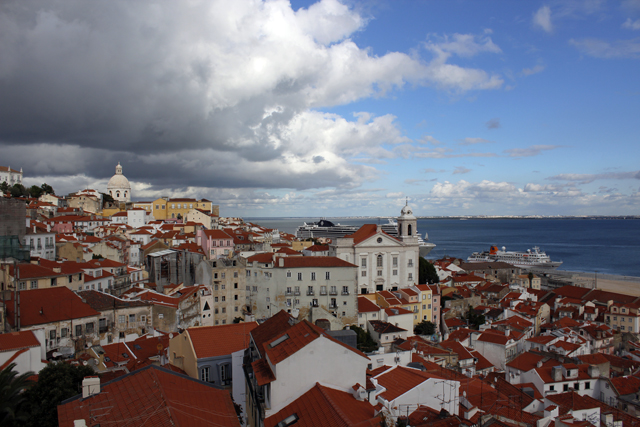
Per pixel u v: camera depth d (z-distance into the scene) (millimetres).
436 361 91062
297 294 118625
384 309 124125
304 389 35219
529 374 78875
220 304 117812
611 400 75250
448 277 197500
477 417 46750
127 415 30281
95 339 70875
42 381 40781
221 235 159250
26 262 85250
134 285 117375
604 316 143500
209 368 46281
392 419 32406
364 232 170500
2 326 63031
